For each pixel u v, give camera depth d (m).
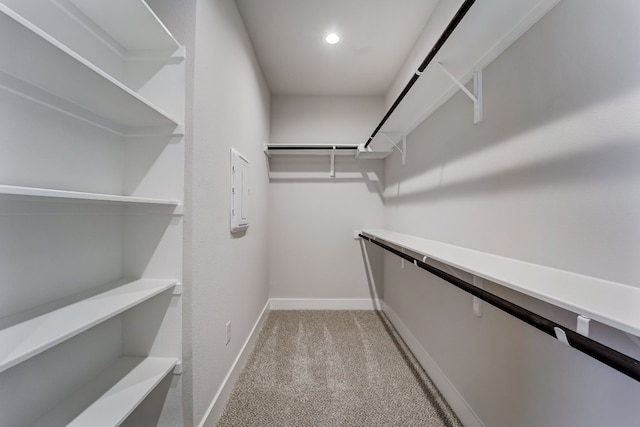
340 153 2.83
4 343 0.56
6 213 0.69
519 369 0.95
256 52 2.10
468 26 0.94
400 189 2.38
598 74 0.67
